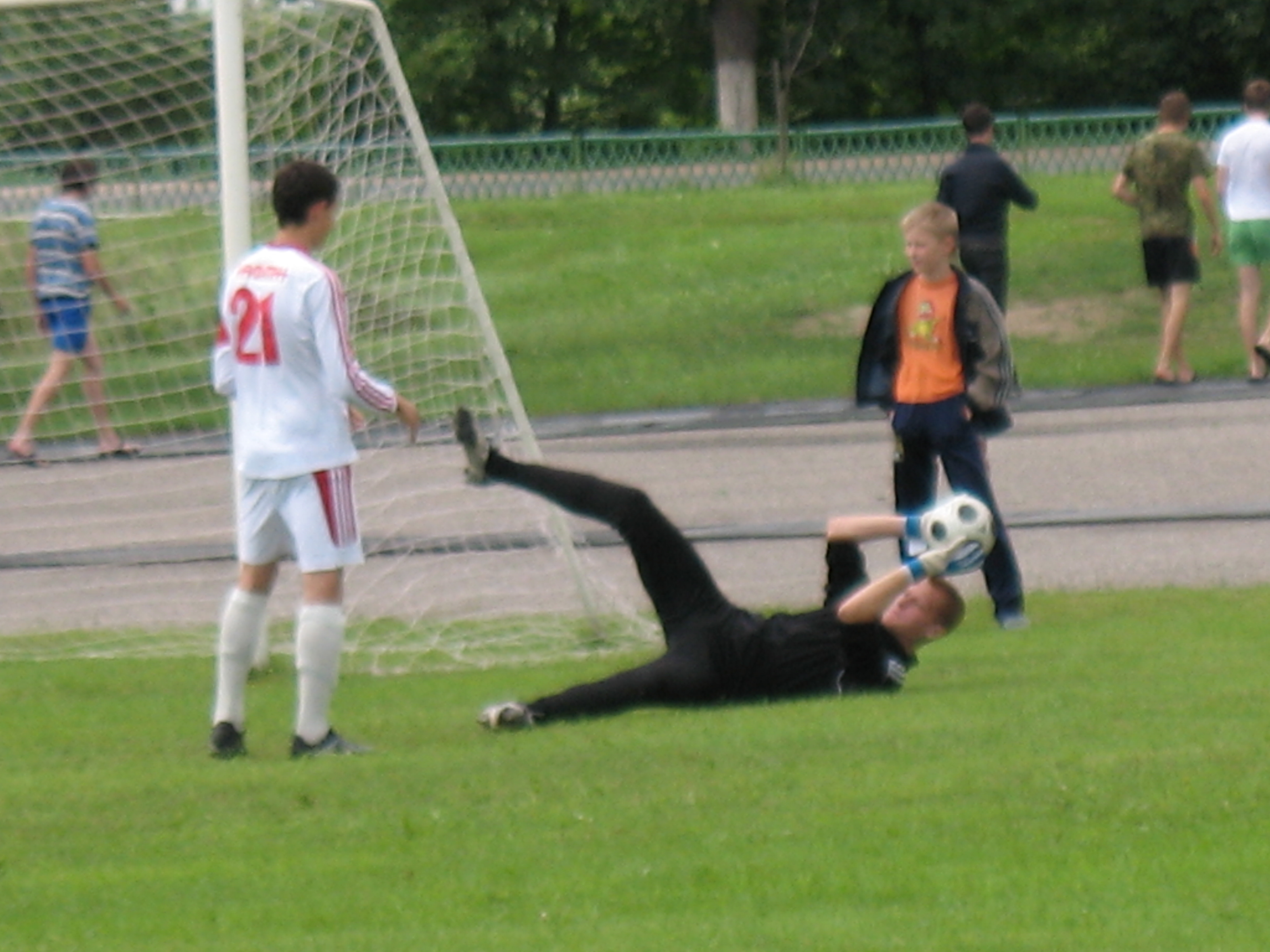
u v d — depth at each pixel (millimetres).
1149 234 60125
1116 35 177250
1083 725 23281
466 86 176875
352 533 23844
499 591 36719
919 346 32250
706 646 25750
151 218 43312
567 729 24438
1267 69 176625
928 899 16859
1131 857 17844
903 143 115750
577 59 178875
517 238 95188
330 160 33844
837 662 26125
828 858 18094
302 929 16703
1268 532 39594
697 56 180125
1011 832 18719
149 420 46406
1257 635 29750
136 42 37750
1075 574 36500
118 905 17594
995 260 56875
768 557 39938
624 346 73500
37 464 51000
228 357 23844
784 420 59750
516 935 16250
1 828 20422
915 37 177125
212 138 40969
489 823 19766
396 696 28438
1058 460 49188
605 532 43156
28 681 30297
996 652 29203
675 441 56781
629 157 115250
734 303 79062
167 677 30453
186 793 21703
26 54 37188
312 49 32938
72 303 44281
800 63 161375
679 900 17062
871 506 45000
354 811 20609
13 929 16984
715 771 21562
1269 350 60188
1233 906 16438
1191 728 22938
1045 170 114938
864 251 87188
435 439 42531
